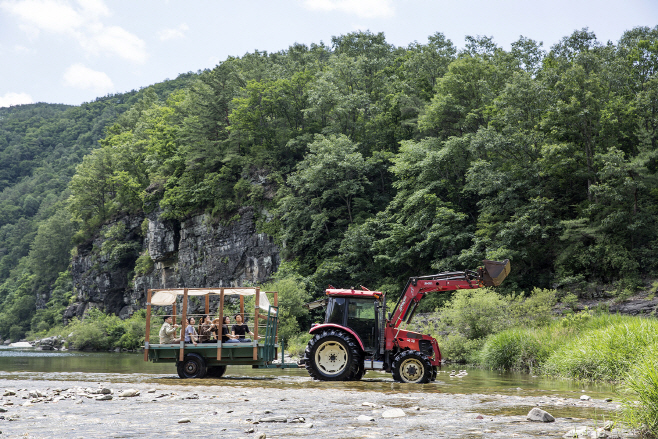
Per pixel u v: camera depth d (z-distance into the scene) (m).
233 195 62.69
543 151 32.91
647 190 32.00
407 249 40.88
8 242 164.38
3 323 114.12
